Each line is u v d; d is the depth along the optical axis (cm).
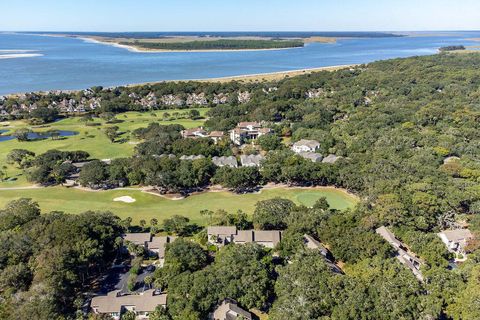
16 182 13475
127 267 8381
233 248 7975
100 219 9000
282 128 19012
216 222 9712
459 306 6531
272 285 7294
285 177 12875
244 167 12988
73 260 7400
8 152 16612
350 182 12025
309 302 6469
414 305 6494
